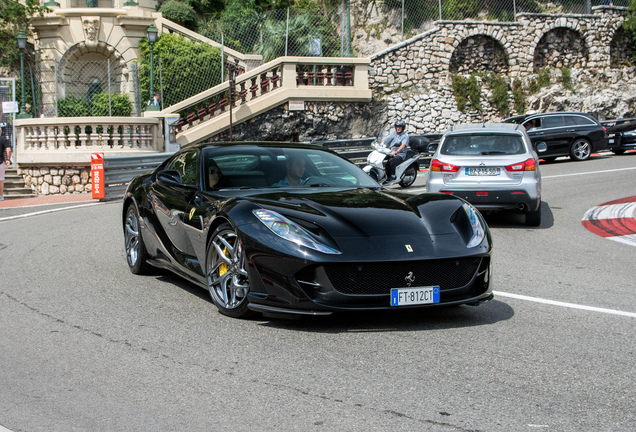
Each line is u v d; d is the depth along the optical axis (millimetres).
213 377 3660
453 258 4438
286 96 22094
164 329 4582
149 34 19312
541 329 4613
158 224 5953
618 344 4277
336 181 5617
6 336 4492
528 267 7000
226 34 25141
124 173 15461
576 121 20922
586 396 3381
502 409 3207
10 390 3510
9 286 6039
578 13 29375
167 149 19219
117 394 3434
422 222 4676
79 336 4461
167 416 3146
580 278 6434
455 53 27203
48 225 10383
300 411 3188
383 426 3008
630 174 16625
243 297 4719
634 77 29281
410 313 5008
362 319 4816
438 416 3121
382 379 3613
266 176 5516
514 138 9812
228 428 3002
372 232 4430
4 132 20297
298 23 24531
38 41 24031
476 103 26531
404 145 14594
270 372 3729
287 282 4289
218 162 5633
